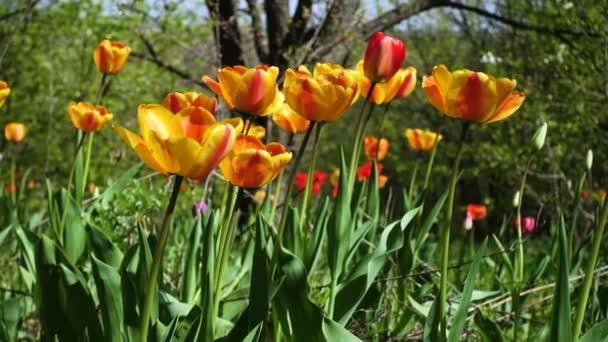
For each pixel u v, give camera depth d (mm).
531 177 4305
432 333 1021
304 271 1034
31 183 3002
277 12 4215
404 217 1214
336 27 4234
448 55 6941
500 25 5383
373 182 1442
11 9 5305
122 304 1013
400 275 1394
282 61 4094
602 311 1345
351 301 1154
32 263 1337
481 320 1112
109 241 1188
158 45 5969
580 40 4348
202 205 1595
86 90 5695
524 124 4602
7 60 5574
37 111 5719
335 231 1150
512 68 4914
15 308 1249
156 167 844
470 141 5195
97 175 5094
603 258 1690
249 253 1396
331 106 1043
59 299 1010
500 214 4371
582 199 2090
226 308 1295
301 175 2205
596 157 4074
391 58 1209
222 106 2588
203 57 4188
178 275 1540
